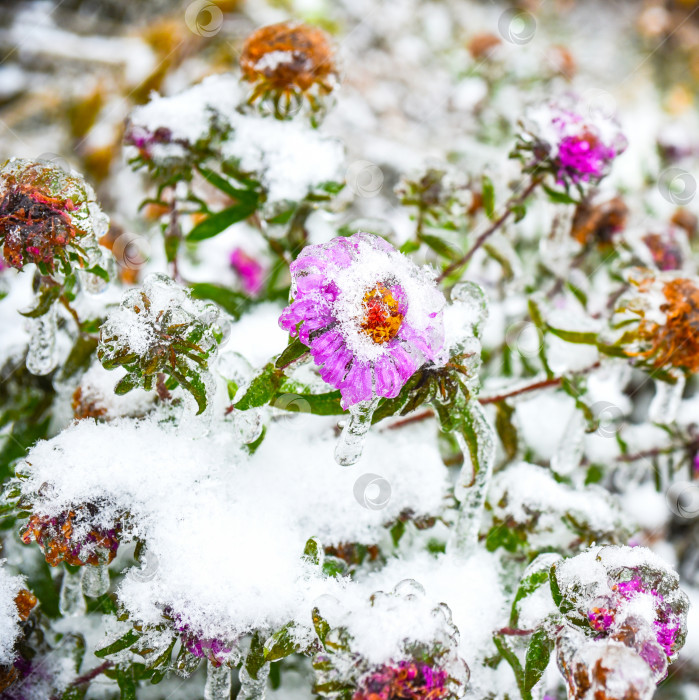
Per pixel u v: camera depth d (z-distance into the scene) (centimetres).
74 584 39
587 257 49
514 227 50
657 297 39
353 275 33
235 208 42
